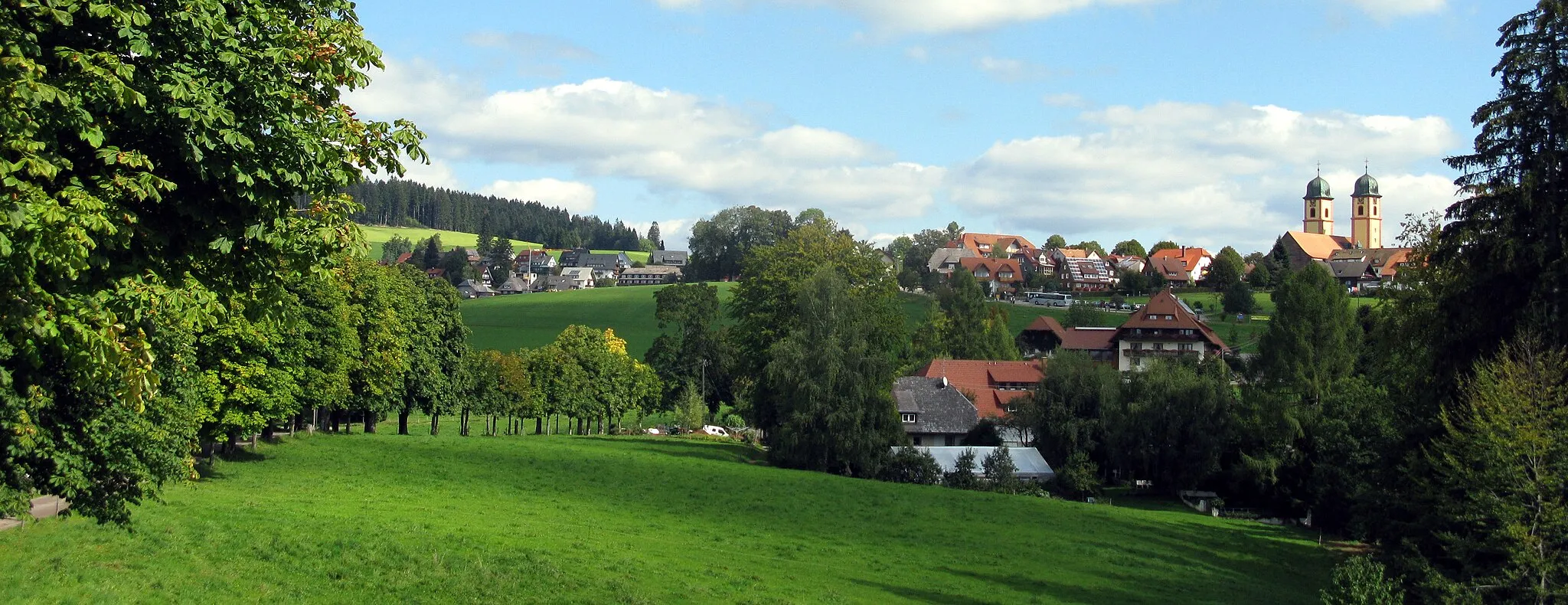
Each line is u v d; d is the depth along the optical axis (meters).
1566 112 35.97
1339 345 71.44
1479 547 31.53
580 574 30.09
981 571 42.53
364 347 66.56
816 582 35.84
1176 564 48.03
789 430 72.56
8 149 13.60
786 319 81.44
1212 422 75.88
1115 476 85.69
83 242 13.66
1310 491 65.00
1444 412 34.00
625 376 117.75
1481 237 37.97
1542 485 30.53
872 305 80.94
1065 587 40.50
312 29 17.61
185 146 15.55
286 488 45.22
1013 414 89.06
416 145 18.77
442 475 55.75
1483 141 38.03
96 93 14.51
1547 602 30.81
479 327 179.25
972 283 150.50
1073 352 85.69
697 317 138.88
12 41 13.70
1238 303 176.38
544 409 105.12
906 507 58.53
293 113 16.81
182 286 16.58
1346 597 29.16
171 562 24.09
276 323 19.16
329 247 17.83
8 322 14.00
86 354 15.11
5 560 21.66
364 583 25.47
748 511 53.28
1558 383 32.78
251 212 17.06
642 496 54.72
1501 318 37.28
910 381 102.56
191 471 28.28
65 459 22.19
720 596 30.59
